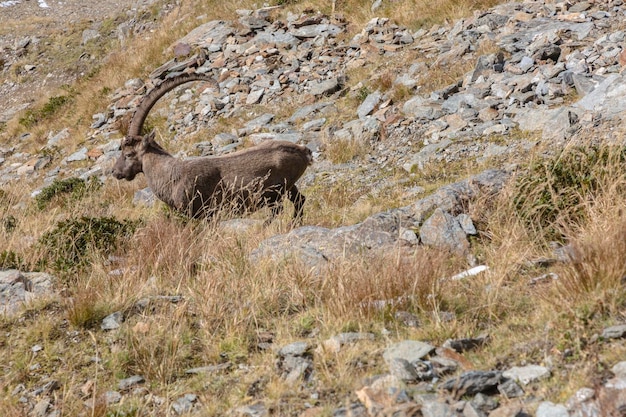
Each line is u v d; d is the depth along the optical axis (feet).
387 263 54.90
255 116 147.13
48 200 129.70
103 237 73.20
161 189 83.71
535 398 36.91
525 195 64.54
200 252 68.03
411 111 119.96
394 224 65.16
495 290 49.90
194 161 82.17
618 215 54.60
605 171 62.90
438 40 147.33
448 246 61.31
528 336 43.65
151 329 52.44
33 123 205.77
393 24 164.45
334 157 114.32
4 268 70.18
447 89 120.37
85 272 66.18
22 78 261.44
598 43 115.03
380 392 38.88
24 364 50.98
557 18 133.90
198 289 57.98
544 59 118.01
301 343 47.55
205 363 48.60
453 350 43.14
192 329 53.26
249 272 60.95
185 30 202.08
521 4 146.00
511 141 96.84
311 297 55.36
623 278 46.91
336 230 66.08
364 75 144.66
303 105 144.36
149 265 65.05
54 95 222.48
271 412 40.81
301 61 163.32
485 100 112.27
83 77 223.92
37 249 72.33
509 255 56.08
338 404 39.88
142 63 196.65
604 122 91.04
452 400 37.65
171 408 44.01
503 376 38.93
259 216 85.20
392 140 113.70
